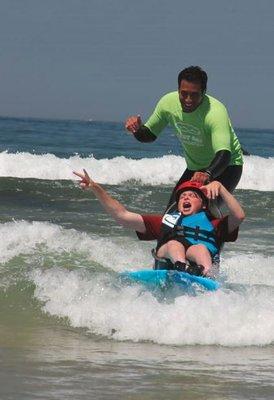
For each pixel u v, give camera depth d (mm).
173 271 13281
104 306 12953
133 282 13617
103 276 14336
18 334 12062
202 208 14523
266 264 17812
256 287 13938
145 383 9703
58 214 25453
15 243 18141
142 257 18188
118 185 34781
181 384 9734
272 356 11320
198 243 14219
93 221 24031
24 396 8945
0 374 9797
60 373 9977
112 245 18844
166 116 15625
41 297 14000
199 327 12062
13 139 63750
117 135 77562
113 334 12102
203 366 10625
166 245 14289
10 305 13742
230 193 15477
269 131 153875
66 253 17781
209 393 9414
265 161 38875
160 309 12477
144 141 15977
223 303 12555
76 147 56531
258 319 12320
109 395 9141
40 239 18562
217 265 14406
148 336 11984
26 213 25516
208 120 14914
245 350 11578
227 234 14422
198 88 14758
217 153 14688
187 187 14531
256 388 9703
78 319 12789
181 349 11484
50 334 12133
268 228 24078
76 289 13766
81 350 11234
